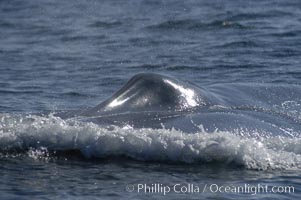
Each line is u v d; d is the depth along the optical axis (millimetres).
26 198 44031
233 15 120000
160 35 111188
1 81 83500
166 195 44625
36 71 89938
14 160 50031
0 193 44719
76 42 110438
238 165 49688
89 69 90562
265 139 52219
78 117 54625
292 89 63688
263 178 47656
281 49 96688
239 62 90250
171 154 50375
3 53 103125
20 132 51875
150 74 57250
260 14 120562
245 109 57781
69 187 45719
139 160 50375
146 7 135500
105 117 54250
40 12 140250
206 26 114688
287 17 118188
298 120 57438
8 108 68125
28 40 114188
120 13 131625
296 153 51125
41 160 50125
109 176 47531
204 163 49938
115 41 108875
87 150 50812
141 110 54969
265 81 80188
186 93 56938
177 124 52938
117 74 87250
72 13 136500
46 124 52312
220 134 51156
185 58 94312
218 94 59969
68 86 80562
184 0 138000
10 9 145875
